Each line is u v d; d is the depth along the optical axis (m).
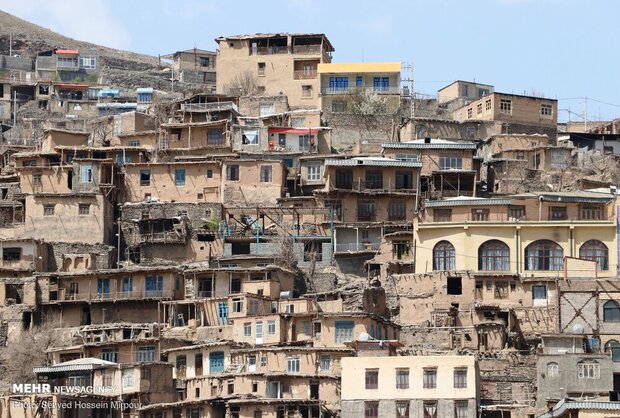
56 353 149.38
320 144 192.88
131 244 175.12
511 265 154.38
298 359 135.50
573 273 151.25
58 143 195.88
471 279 151.38
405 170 175.88
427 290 152.62
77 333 155.62
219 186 180.88
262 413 128.50
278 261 165.62
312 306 148.62
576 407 110.12
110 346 147.25
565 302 138.88
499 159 186.50
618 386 131.50
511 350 139.50
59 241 173.12
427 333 144.12
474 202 161.12
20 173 183.50
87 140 197.62
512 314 147.00
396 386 125.44
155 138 197.12
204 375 139.62
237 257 166.75
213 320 152.75
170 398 139.25
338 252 167.38
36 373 140.88
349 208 173.75
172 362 143.50
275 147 191.62
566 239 154.75
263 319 144.88
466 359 125.25
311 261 166.75
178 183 182.00
